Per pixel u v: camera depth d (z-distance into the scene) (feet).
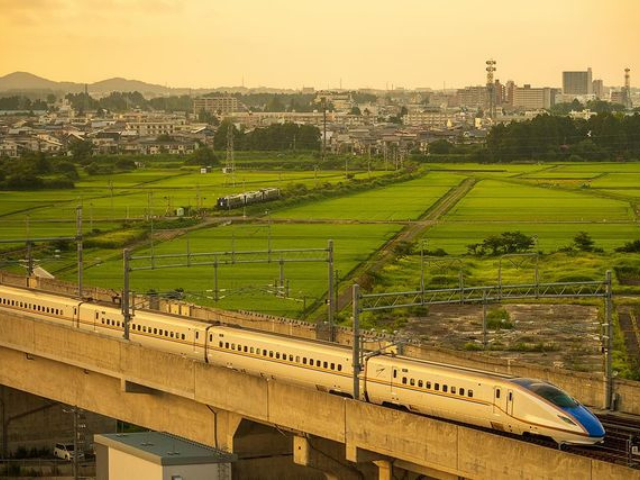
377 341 348.59
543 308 629.10
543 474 248.52
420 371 305.12
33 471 382.22
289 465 331.77
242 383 317.83
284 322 414.00
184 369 334.85
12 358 409.08
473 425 295.48
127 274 384.68
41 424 414.41
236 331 368.27
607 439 289.12
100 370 364.17
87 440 407.03
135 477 323.57
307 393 300.20
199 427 338.34
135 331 405.39
